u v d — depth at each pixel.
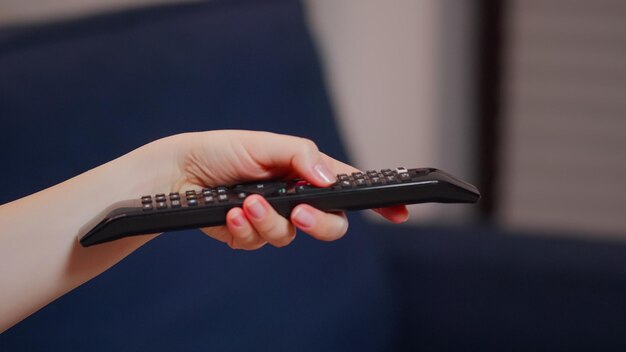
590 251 1.31
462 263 1.35
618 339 1.28
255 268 1.16
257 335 1.14
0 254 0.81
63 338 0.96
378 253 1.37
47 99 0.97
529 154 2.14
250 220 0.74
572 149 2.11
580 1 2.03
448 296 1.37
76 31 1.04
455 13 1.95
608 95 2.06
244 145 0.83
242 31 1.22
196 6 1.19
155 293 1.04
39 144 0.95
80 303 0.98
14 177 0.93
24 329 0.93
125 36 1.08
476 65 2.07
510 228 1.41
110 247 0.84
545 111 2.11
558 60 2.07
